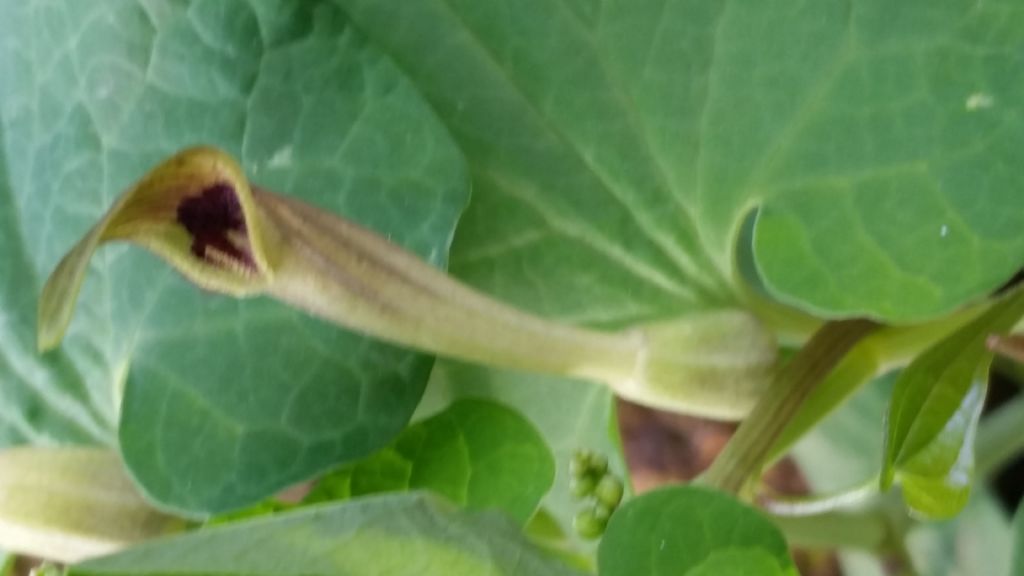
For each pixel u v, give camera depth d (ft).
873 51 0.37
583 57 0.39
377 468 0.42
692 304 0.42
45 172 0.42
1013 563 0.39
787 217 0.38
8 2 0.43
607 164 0.41
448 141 0.40
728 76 0.39
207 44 0.40
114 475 0.43
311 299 0.37
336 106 0.40
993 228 0.37
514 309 0.39
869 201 0.38
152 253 0.41
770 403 0.40
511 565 0.36
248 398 0.41
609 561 0.36
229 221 0.36
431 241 0.39
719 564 0.36
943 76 0.37
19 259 0.44
